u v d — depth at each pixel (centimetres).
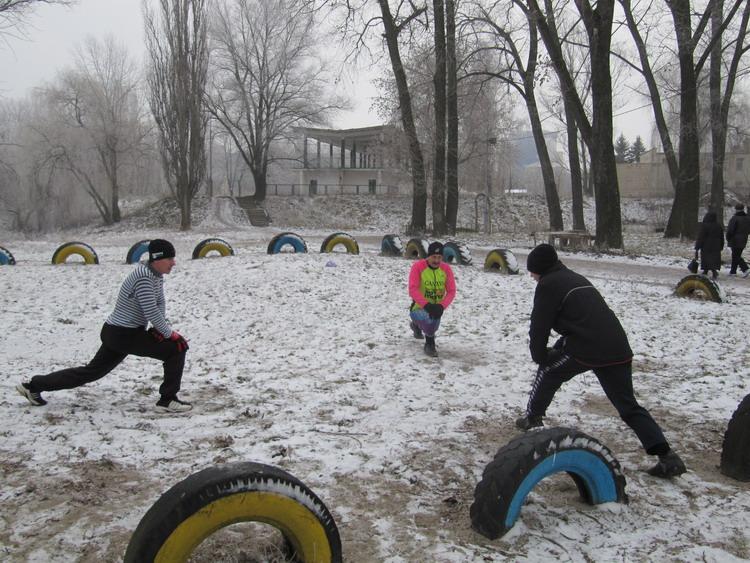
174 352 556
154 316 535
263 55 5100
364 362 753
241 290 1238
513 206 5238
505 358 779
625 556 336
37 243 3106
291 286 1269
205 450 468
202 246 1792
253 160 5406
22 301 1116
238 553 321
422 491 411
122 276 1409
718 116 2645
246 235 3581
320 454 464
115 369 701
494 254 1558
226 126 5284
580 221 3059
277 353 801
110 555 324
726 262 1886
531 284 1353
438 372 711
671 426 547
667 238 2784
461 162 4359
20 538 338
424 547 341
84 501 381
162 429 510
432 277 774
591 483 382
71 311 1059
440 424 539
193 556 319
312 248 2422
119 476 419
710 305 1129
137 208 5472
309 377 685
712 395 637
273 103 5288
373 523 367
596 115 2148
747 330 940
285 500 288
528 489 355
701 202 5091
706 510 391
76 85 4784
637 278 1550
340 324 983
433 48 2745
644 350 830
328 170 6200
